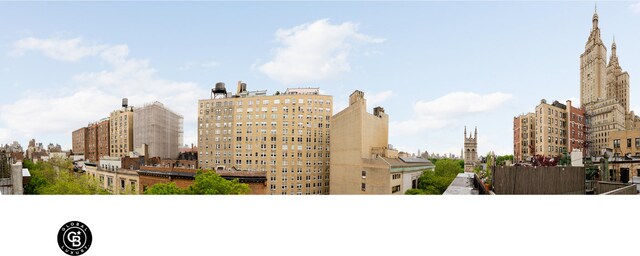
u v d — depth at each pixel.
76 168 28.38
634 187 11.44
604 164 14.92
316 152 34.12
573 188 12.80
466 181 16.55
